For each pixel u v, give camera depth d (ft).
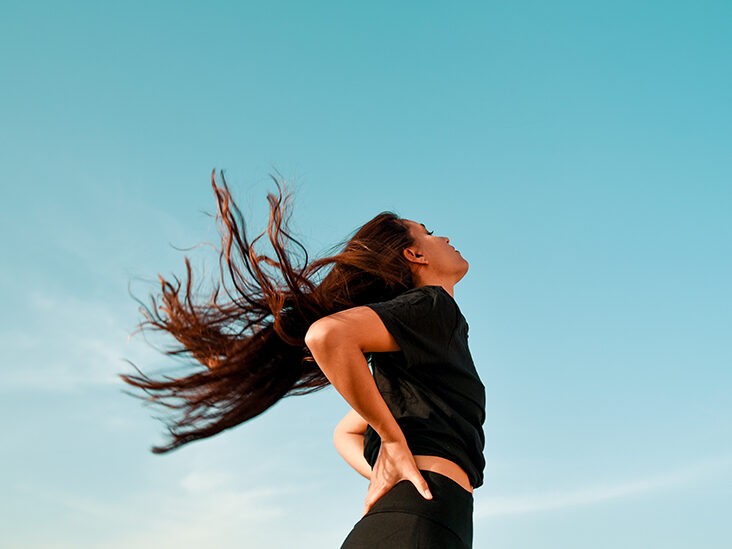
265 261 9.78
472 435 8.05
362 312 7.96
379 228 10.03
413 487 7.52
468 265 10.11
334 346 7.52
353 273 9.59
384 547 7.18
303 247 9.77
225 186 9.73
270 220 9.46
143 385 10.03
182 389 9.98
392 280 9.53
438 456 7.78
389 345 8.07
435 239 10.04
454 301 8.89
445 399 8.18
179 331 10.21
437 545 7.16
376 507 7.54
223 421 9.91
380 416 7.63
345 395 7.62
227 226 9.71
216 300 10.25
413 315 8.20
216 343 10.20
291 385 9.95
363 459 9.62
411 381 8.21
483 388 8.67
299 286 9.53
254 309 10.06
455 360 8.41
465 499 7.68
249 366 9.82
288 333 9.51
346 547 7.45
